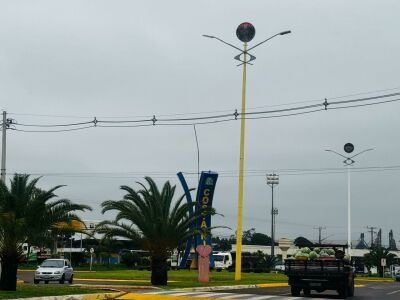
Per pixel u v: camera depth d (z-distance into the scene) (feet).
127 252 257.75
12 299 61.72
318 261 80.89
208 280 117.50
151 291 83.66
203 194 166.61
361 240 434.71
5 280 73.92
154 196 102.78
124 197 103.19
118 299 69.92
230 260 226.58
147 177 104.06
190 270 193.57
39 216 74.79
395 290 108.68
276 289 100.63
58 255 232.53
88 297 69.82
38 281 118.42
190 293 80.84
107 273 164.45
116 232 102.63
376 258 257.34
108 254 257.55
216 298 71.87
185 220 104.06
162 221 100.78
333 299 77.56
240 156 128.77
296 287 82.02
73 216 78.13
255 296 77.97
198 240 158.51
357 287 121.80
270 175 268.62
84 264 255.29
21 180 75.51
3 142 132.77
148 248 103.09
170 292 81.35
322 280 80.64
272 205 270.46
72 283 115.65
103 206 102.12
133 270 206.49
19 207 73.82
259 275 171.42
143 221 101.60
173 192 104.58
